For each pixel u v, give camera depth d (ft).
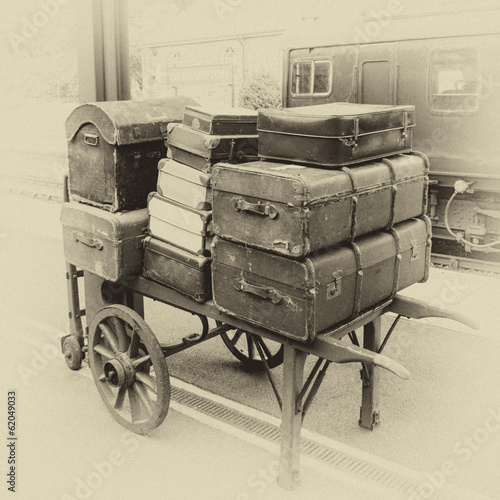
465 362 17.29
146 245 13.51
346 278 11.13
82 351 16.31
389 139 12.26
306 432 13.80
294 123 11.25
